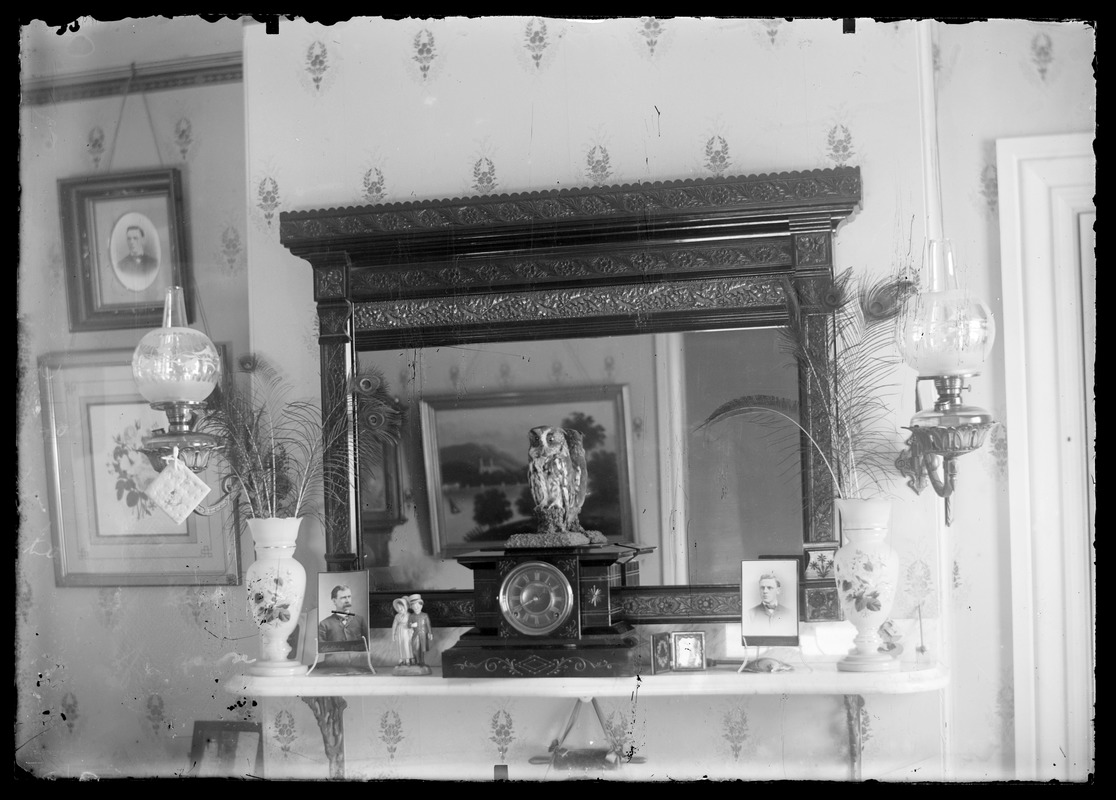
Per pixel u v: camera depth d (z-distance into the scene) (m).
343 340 3.24
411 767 3.16
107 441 3.48
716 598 3.02
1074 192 3.05
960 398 2.81
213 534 3.38
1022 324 3.05
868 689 2.75
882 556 2.81
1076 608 2.98
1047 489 3.02
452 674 2.91
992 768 2.97
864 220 3.06
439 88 3.30
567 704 3.12
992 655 3.00
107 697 3.38
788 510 3.01
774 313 3.06
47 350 3.52
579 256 3.16
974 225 3.08
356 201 3.32
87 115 3.57
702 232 3.08
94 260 3.53
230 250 3.47
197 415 3.23
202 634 3.37
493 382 3.19
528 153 3.23
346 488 3.20
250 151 3.38
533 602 2.90
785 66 3.12
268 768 3.26
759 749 3.02
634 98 3.19
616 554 2.90
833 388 2.98
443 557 3.18
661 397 3.10
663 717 3.07
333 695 2.98
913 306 2.88
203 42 3.49
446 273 3.22
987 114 3.09
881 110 3.07
